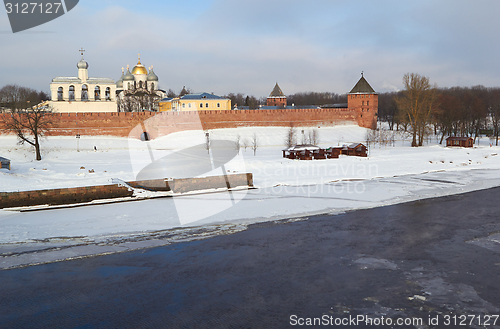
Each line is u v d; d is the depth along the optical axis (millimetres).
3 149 61938
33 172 41094
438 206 26328
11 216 24156
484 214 24188
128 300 13664
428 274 15453
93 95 93625
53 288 14547
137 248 18625
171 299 13711
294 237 20141
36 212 25156
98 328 11977
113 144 71000
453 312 12602
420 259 17000
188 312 12844
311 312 12727
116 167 45000
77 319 12461
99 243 19297
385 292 13984
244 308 13039
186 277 15469
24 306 13258
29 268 16312
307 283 14797
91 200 28375
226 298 13734
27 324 12188
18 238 19938
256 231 21172
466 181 35969
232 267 16391
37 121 58094
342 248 18469
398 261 16812
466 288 14219
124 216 24031
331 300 13477
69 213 24812
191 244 19172
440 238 19750
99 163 49281
